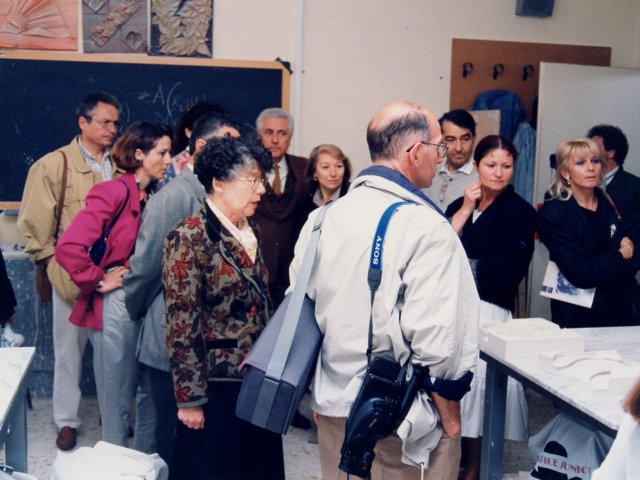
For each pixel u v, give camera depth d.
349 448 1.74
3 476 1.90
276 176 3.68
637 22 4.54
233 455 2.23
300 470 3.18
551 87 4.31
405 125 1.88
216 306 2.20
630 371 2.02
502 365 2.29
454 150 3.68
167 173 3.36
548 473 2.38
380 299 1.76
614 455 1.38
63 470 2.13
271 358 1.81
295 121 4.24
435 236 1.75
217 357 2.19
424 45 4.34
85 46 4.02
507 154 2.89
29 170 3.70
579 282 2.96
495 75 4.42
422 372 1.76
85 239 2.79
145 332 2.52
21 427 2.15
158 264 2.46
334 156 3.57
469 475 2.92
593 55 4.50
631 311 3.13
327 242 1.84
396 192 1.84
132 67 4.06
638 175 4.46
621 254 2.95
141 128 2.90
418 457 1.84
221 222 2.21
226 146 2.18
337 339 1.83
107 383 2.84
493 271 2.90
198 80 4.12
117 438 2.87
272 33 4.17
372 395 1.76
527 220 2.95
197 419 2.18
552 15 4.45
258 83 4.17
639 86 4.39
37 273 3.65
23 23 3.96
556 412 3.83
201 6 4.07
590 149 3.00
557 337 2.30
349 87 4.29
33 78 4.00
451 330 1.72
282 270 3.66
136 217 2.89
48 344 3.94
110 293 2.83
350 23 4.25
